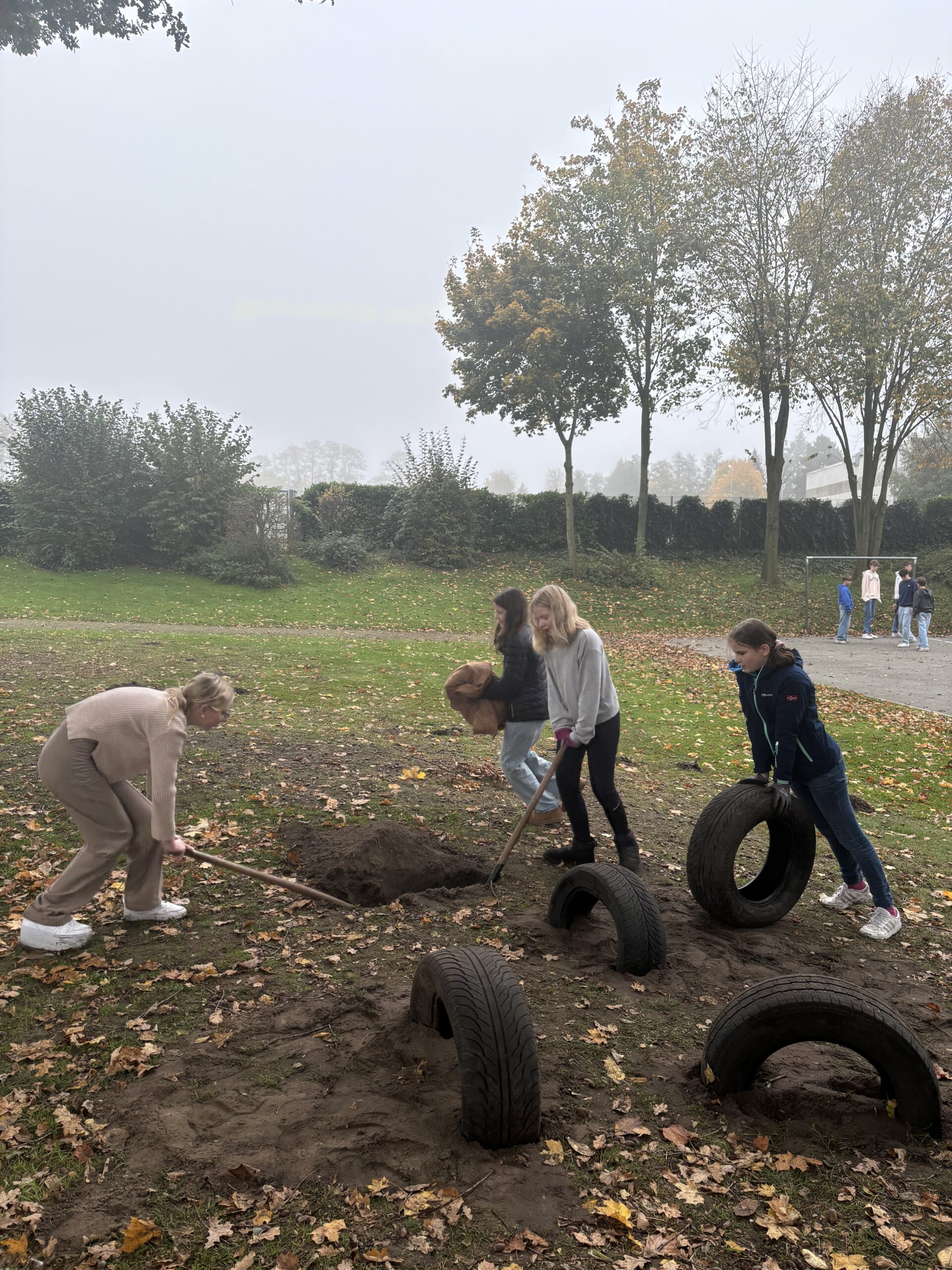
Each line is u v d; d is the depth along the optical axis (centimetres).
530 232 2806
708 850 461
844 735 1094
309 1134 278
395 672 1326
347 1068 317
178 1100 296
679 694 1348
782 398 2792
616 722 518
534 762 620
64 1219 240
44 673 1088
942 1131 296
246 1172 258
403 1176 260
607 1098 307
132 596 2212
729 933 466
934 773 930
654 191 2725
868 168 2561
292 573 2550
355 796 646
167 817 395
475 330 2908
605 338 2834
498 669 1433
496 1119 269
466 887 509
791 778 476
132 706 390
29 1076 308
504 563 3052
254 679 1180
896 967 438
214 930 433
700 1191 260
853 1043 299
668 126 2745
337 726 913
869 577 2381
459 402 3022
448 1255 230
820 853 639
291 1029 345
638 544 3052
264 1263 226
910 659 1884
